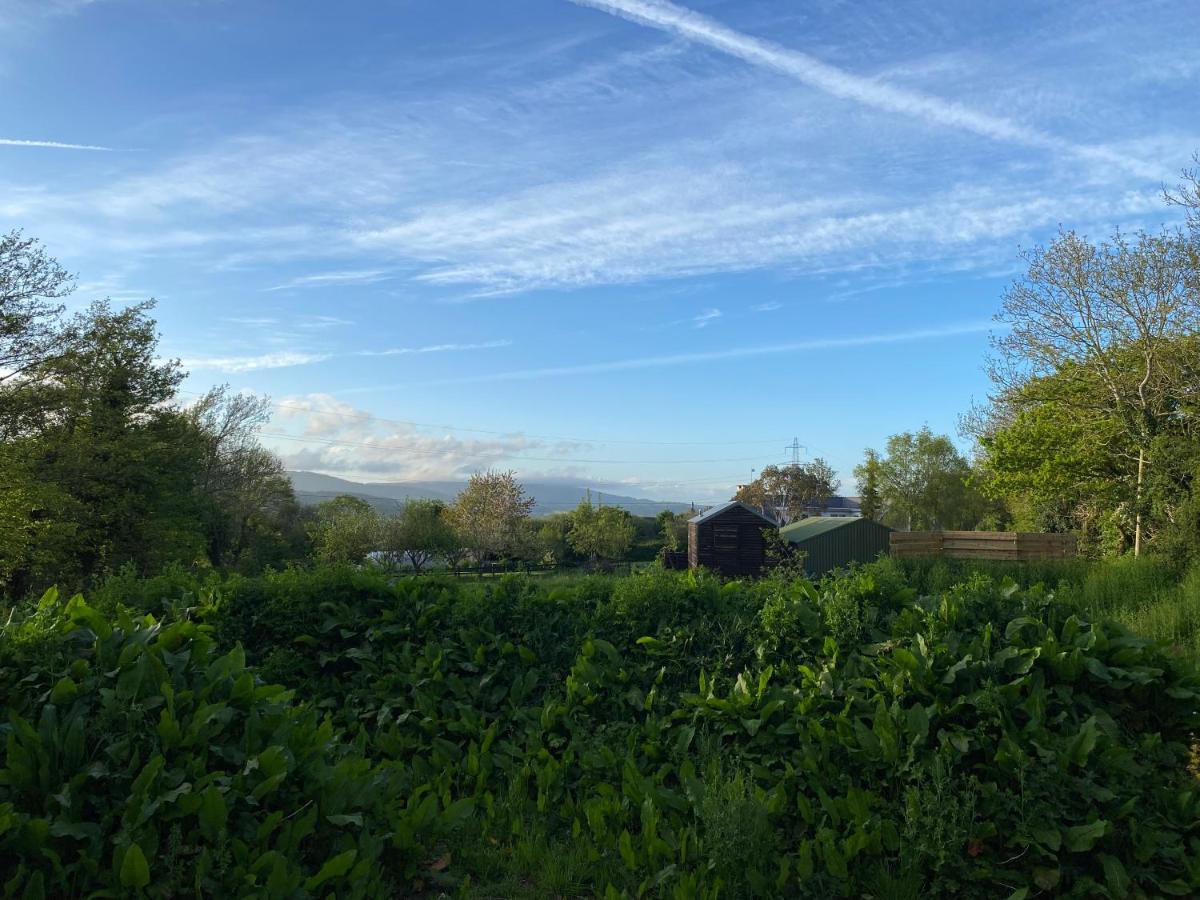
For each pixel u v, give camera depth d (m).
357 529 48.88
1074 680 5.46
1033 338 27.77
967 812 4.59
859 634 6.34
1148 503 23.44
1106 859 4.46
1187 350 24.86
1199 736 5.55
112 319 34.22
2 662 4.43
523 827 5.29
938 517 61.41
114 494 33.09
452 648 7.21
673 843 4.84
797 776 5.28
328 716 5.61
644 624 7.26
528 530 57.72
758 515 39.09
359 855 4.29
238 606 7.54
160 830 3.92
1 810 3.59
